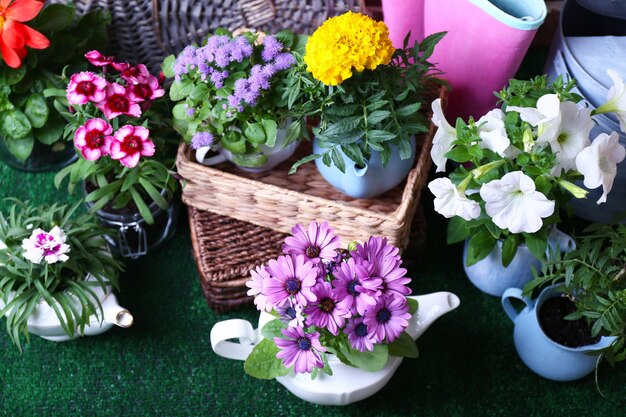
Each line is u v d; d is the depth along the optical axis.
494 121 1.25
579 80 1.52
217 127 1.42
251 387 1.54
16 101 1.65
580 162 1.20
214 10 1.68
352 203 1.54
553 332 1.45
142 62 1.77
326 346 1.18
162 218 1.68
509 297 1.64
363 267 1.09
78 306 1.45
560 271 1.40
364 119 1.32
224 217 1.61
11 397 1.51
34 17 1.52
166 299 1.66
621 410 1.52
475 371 1.57
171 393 1.53
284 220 1.52
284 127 1.46
